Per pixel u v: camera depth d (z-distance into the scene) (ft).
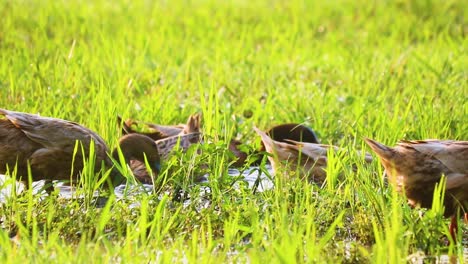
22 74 78.84
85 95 73.46
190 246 44.42
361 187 52.16
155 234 43.73
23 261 39.81
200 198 53.72
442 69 85.66
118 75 79.46
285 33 113.19
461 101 73.51
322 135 69.77
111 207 50.98
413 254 44.24
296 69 92.84
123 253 41.04
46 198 52.03
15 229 47.93
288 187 52.70
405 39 109.09
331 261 41.11
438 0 133.39
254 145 61.62
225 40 110.01
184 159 55.88
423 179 49.70
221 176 54.44
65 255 39.73
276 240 41.81
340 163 55.11
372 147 50.78
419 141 50.47
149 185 59.16
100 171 54.08
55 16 116.78
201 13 127.24
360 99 74.49
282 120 73.67
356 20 127.54
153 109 72.74
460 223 50.67
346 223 50.60
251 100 77.56
